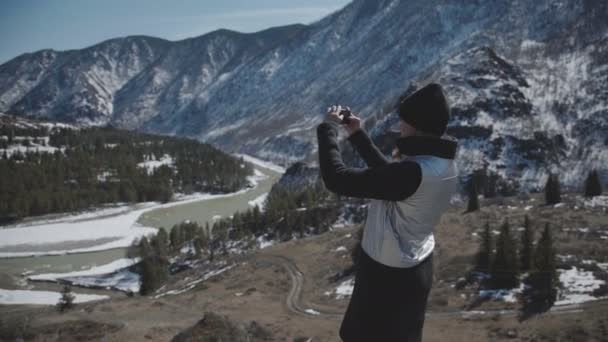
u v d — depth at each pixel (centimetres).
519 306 4209
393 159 301
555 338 3381
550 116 16188
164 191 17400
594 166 13888
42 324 3105
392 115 16038
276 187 18125
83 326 2988
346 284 5938
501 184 12319
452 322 4006
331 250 7662
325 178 282
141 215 15125
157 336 2989
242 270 7300
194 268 8919
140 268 9031
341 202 11406
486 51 18825
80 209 15575
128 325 3156
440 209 276
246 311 5019
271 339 3038
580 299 4147
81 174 18588
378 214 285
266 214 11019
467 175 12838
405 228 273
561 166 14100
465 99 16262
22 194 15562
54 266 9825
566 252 5419
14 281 8844
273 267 7238
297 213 10738
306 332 3997
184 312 4141
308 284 6253
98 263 10012
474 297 4547
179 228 11169
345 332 296
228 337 2378
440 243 6494
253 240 10012
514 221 7356
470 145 14562
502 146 14475
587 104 16688
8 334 2769
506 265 4712
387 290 275
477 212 8275
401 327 274
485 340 3525
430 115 276
